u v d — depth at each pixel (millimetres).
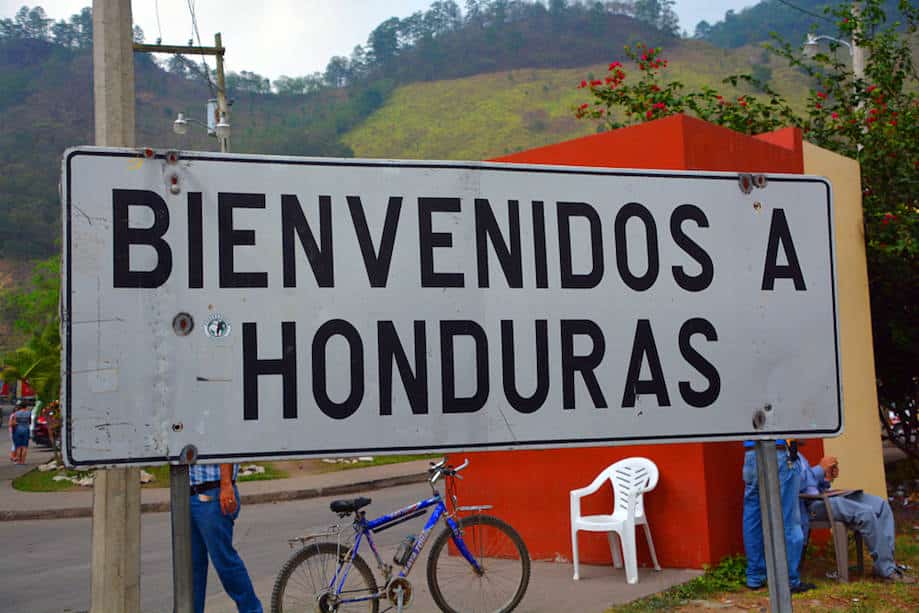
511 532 6414
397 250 2822
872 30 13031
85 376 2578
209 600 7250
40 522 14047
